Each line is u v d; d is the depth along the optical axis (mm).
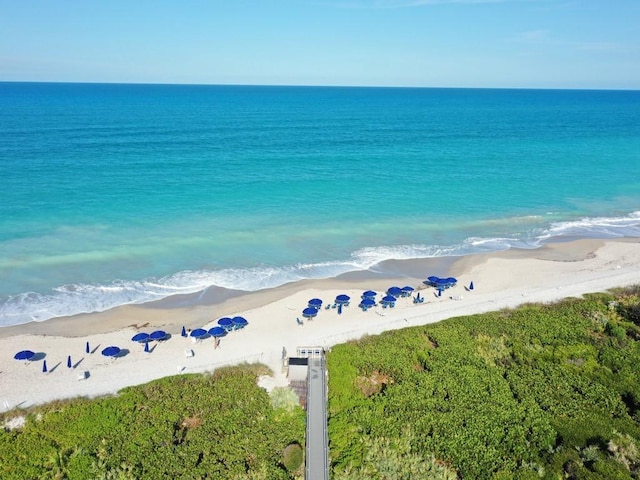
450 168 87188
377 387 31750
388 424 27688
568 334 37375
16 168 75000
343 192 70438
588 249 54906
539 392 30781
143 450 25547
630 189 76625
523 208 66938
